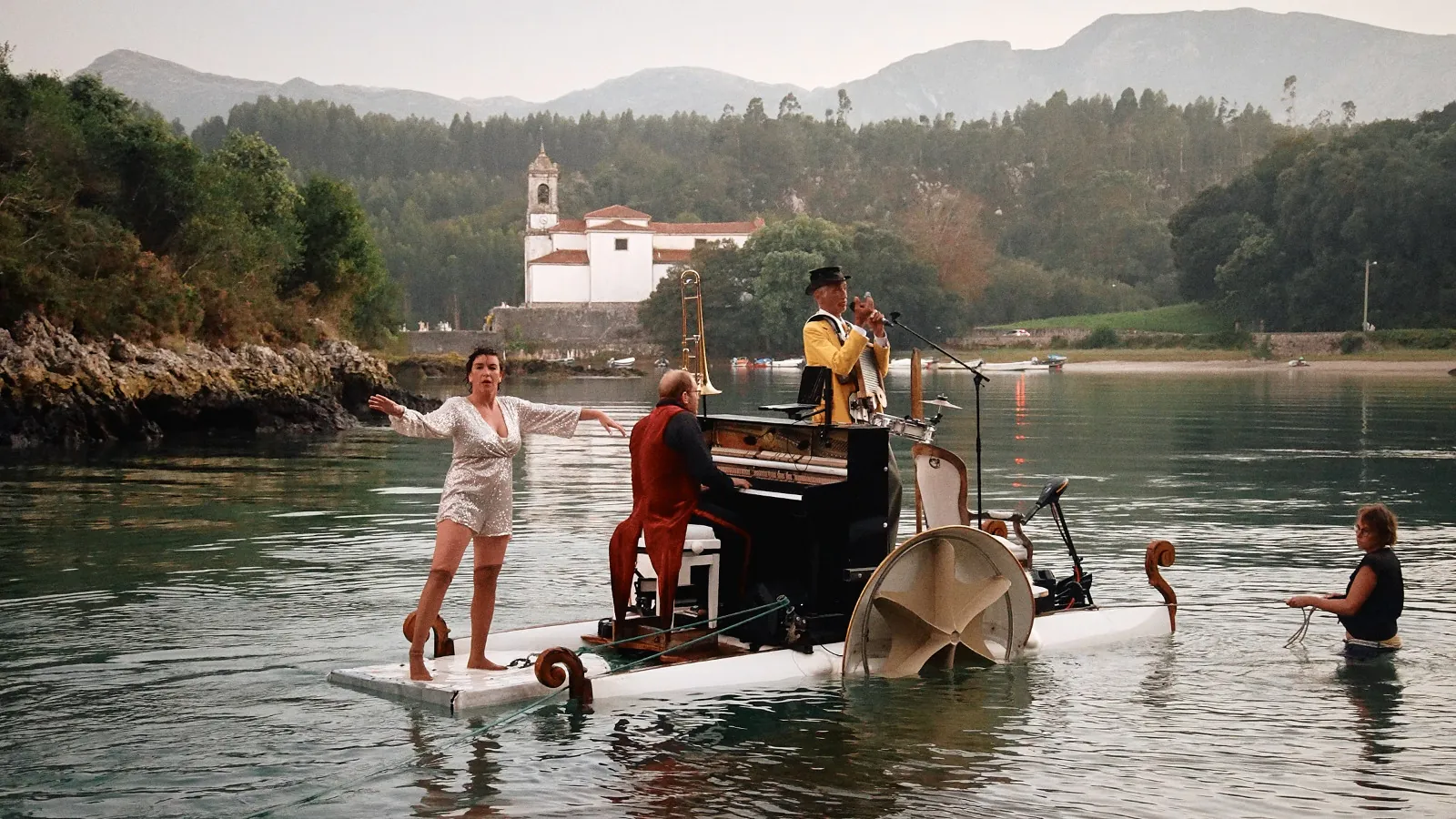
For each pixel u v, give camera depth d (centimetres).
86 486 2056
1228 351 12094
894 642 859
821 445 877
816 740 700
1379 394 5884
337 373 4644
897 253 14262
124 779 630
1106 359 12169
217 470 2347
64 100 4312
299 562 1280
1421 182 12188
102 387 3139
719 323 13712
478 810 590
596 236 15250
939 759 669
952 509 953
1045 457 2636
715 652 859
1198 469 2366
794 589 874
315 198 6278
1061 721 741
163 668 845
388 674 798
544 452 2889
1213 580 1203
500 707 759
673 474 844
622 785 624
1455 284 12150
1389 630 912
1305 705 779
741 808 594
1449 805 604
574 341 14688
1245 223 14288
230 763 654
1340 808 601
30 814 584
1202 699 792
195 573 1212
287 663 859
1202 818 586
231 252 4691
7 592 1118
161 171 4462
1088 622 957
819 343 911
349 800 603
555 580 1188
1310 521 1638
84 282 3509
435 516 1666
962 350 13612
